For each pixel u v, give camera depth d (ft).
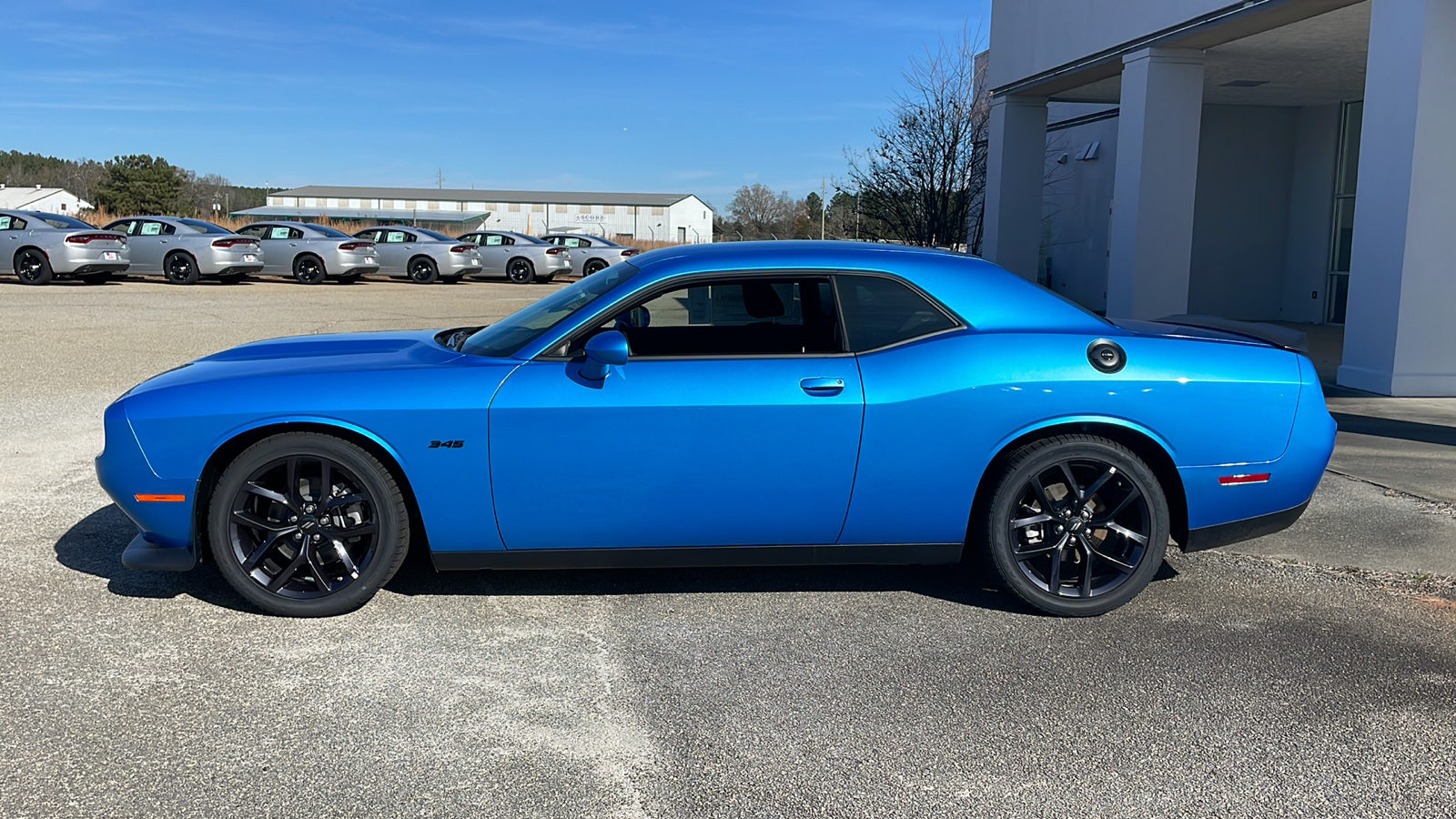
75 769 8.65
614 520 11.93
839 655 11.27
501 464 11.67
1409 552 15.10
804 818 8.07
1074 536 12.30
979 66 77.87
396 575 13.69
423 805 8.18
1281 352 12.69
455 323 47.03
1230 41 39.34
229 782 8.48
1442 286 28.53
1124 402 12.00
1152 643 11.68
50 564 13.85
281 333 41.52
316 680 10.46
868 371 11.94
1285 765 8.94
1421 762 9.03
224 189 358.23
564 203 346.74
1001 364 11.97
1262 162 57.31
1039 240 56.75
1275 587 13.65
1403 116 28.12
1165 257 41.73
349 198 334.85
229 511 11.77
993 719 9.78
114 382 28.78
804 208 325.62
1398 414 26.09
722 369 11.83
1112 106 63.41
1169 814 8.18
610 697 10.18
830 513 12.09
